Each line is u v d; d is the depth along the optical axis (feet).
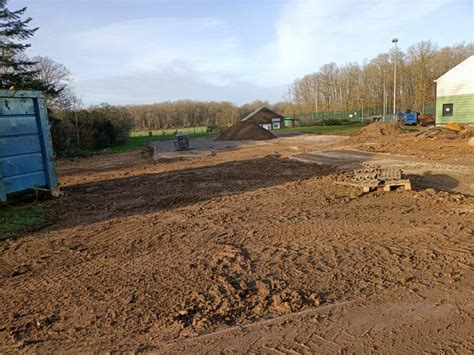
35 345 9.84
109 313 11.27
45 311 11.60
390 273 13.25
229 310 11.14
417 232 17.52
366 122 178.19
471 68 86.74
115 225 21.35
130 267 14.80
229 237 18.08
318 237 17.46
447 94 92.22
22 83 80.69
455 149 49.73
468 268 13.38
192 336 9.95
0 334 10.41
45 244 18.39
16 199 27.76
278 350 9.24
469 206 21.65
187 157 64.49
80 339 10.02
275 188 30.48
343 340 9.53
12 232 20.59
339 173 36.47
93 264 15.37
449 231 17.44
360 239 16.89
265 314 10.93
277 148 72.18
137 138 169.99
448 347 9.07
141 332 10.21
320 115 245.65
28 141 28.27
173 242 17.70
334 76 267.59
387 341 9.41
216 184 34.19
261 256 15.38
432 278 12.75
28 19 81.30
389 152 51.78
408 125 125.08
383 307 11.03
